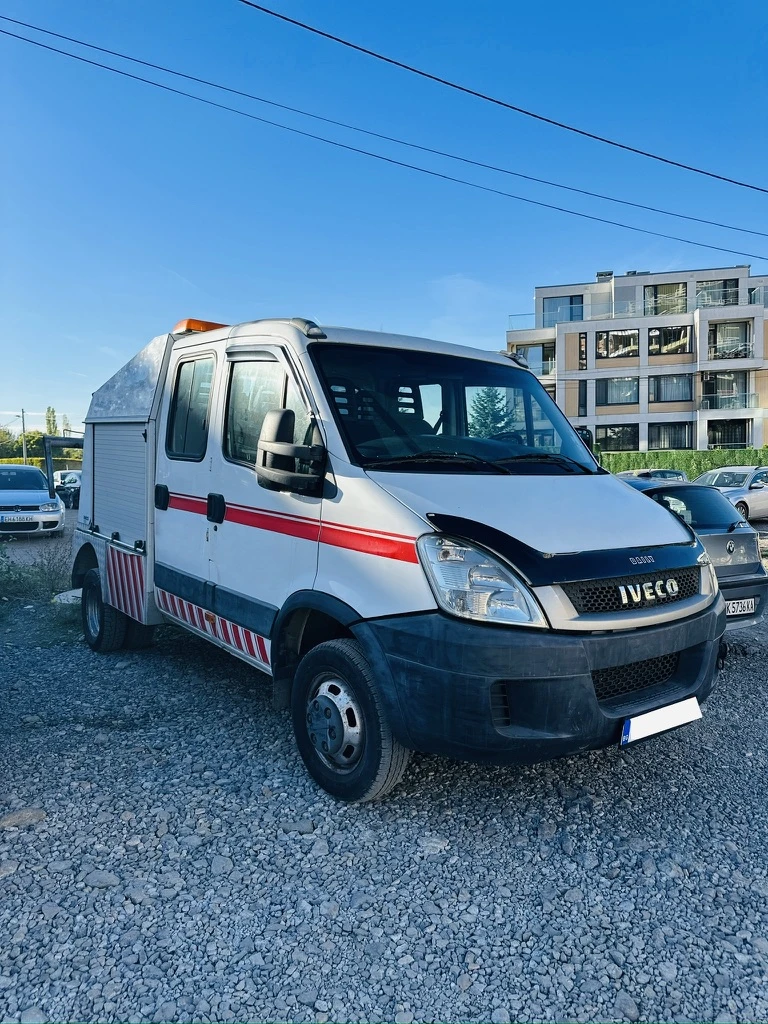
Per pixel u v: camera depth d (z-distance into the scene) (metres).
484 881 2.95
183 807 3.51
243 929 2.65
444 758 4.04
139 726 4.52
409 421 3.91
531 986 2.39
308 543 3.62
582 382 47.31
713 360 44.44
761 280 47.38
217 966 2.46
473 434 4.19
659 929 2.66
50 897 2.81
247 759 4.05
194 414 4.77
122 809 3.49
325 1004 2.31
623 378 46.78
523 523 3.25
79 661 5.96
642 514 3.74
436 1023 2.24
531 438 4.38
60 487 24.28
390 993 2.36
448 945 2.58
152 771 3.89
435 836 3.27
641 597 3.21
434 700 3.01
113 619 6.02
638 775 3.88
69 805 3.52
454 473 3.60
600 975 2.44
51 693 5.14
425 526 3.12
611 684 3.22
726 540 5.88
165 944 2.56
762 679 5.64
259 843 3.21
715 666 3.65
